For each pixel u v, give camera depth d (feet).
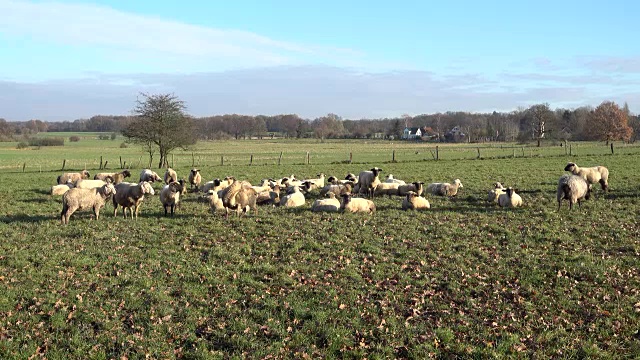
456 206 77.71
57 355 31.30
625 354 32.40
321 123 650.43
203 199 86.12
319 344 33.63
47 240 55.77
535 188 97.25
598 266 46.09
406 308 38.75
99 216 69.26
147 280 43.16
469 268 46.80
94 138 593.83
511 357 31.99
